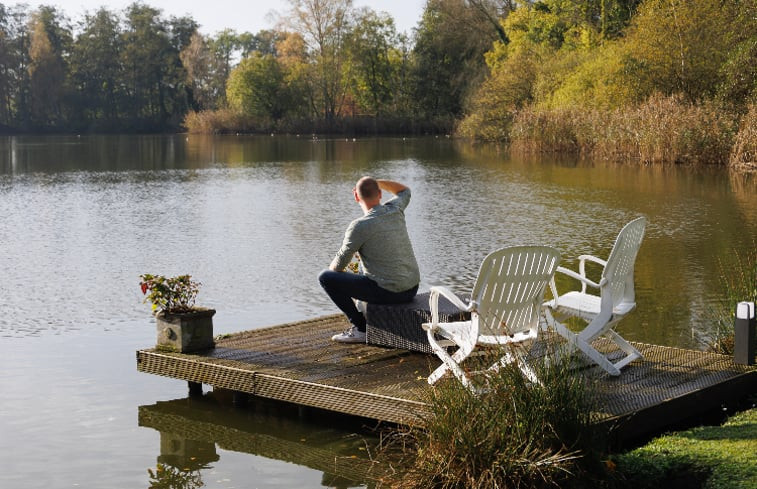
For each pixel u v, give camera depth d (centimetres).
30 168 3136
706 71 3186
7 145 5481
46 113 8469
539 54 4738
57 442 527
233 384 586
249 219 1602
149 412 582
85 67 8750
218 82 8425
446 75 6462
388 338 627
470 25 6056
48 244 1312
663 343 721
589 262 1133
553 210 1678
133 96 8794
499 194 1984
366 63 6975
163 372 627
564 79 4266
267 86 7000
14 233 1434
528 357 488
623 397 519
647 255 1160
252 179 2547
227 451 515
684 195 1897
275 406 597
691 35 3216
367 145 4759
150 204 1870
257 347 650
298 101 7044
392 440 523
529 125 3650
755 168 2502
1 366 682
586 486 414
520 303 525
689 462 430
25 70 8488
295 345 655
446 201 1856
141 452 512
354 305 654
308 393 547
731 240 1276
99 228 1492
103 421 564
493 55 5456
